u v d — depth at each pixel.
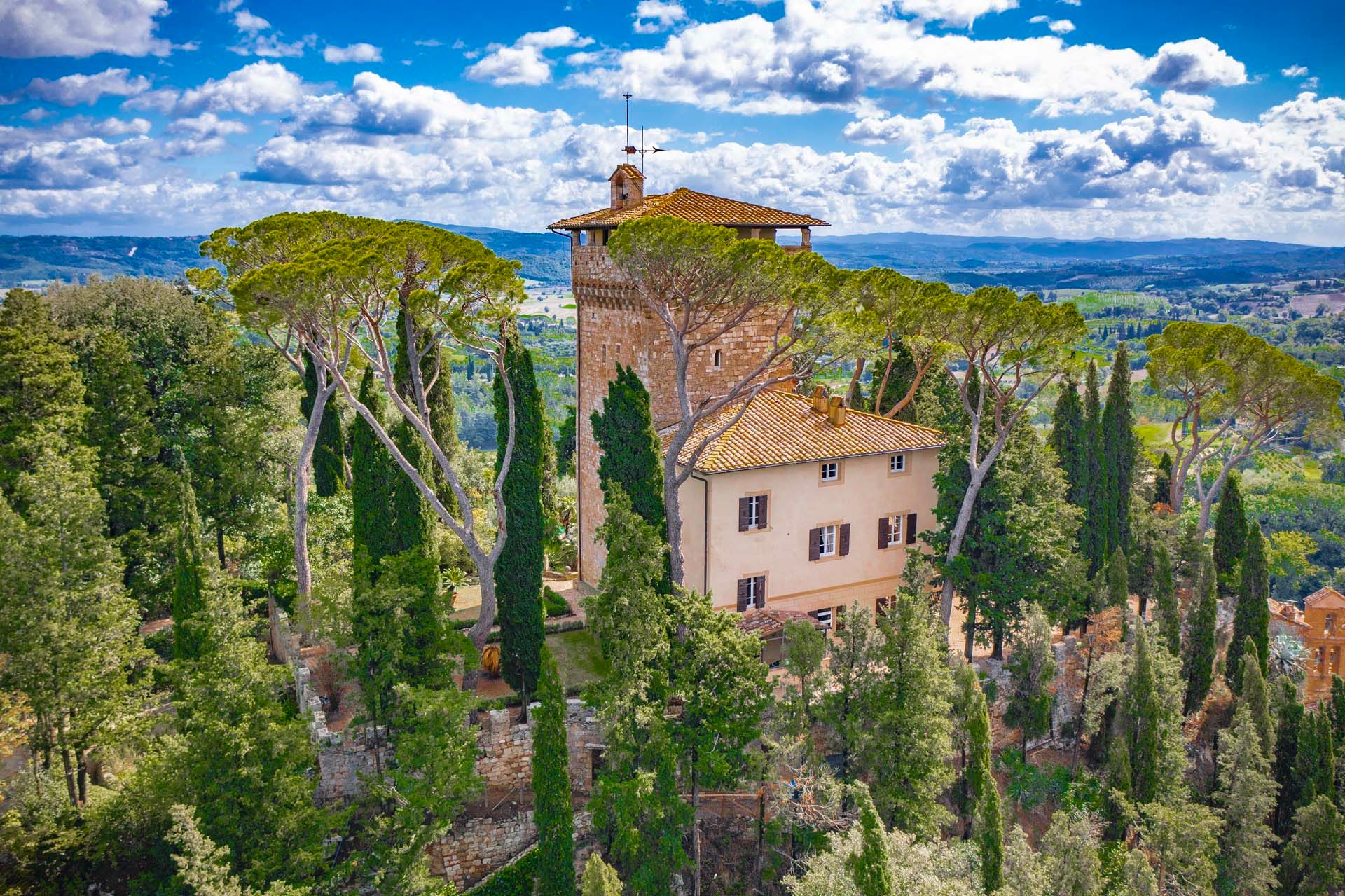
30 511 34.78
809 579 45.66
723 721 30.52
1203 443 71.62
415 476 38.50
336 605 34.75
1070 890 30.00
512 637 38.09
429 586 33.75
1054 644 43.81
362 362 58.25
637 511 37.81
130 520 48.16
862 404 61.97
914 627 32.66
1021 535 42.50
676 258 37.78
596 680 36.75
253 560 49.53
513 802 34.31
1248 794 37.59
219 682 28.17
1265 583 47.53
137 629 45.97
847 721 32.78
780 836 31.70
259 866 26.25
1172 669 40.84
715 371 48.56
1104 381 80.81
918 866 27.08
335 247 39.56
